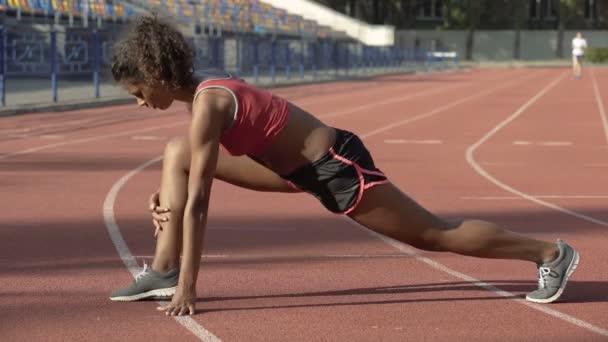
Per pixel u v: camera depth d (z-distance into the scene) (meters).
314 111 26.09
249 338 5.10
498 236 5.70
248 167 5.59
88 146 16.09
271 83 37.78
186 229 5.33
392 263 7.21
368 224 5.43
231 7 49.28
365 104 29.50
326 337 5.14
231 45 34.47
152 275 5.81
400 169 13.59
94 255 7.37
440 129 20.61
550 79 52.59
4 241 7.93
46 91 29.06
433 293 6.24
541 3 93.12
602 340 5.19
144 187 11.32
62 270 6.82
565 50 90.38
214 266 7.03
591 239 8.43
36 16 32.25
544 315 5.70
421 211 5.48
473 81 49.72
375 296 6.14
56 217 9.16
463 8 87.75
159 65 5.09
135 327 5.29
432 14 92.62
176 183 5.67
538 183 12.23
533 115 25.22
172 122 21.56
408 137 18.66
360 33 69.81
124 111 24.88
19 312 5.60
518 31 88.19
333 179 5.26
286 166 5.30
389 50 61.50
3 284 6.35
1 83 23.12
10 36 23.31
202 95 5.12
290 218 9.28
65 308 5.70
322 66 47.22
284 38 55.12
